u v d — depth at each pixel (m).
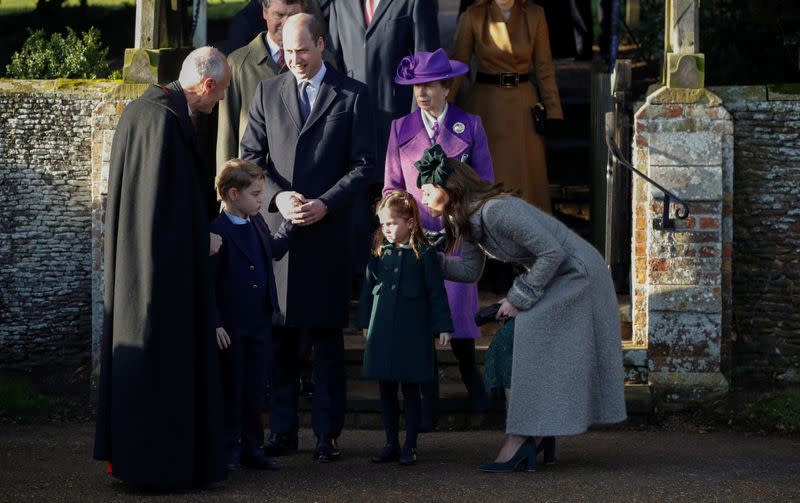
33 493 13.44
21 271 21.31
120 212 13.62
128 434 13.31
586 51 27.12
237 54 18.77
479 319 15.13
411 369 15.00
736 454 16.09
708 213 18.72
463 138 17.48
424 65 17.16
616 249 20.89
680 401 18.66
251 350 14.89
